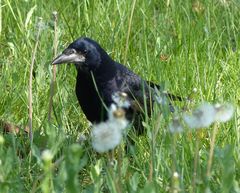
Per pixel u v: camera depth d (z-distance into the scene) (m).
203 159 8.67
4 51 13.38
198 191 7.21
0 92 11.23
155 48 12.95
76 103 11.47
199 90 11.20
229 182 6.57
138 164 8.60
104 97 10.54
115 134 5.87
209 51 12.48
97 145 5.88
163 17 14.34
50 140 7.25
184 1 14.63
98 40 13.38
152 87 11.32
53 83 10.08
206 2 14.62
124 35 13.36
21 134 9.84
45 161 6.12
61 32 13.27
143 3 14.34
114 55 12.91
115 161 8.12
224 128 9.58
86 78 10.61
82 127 11.01
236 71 12.12
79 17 13.81
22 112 11.12
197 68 11.40
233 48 13.65
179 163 8.56
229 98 11.02
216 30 13.60
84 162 6.98
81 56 10.48
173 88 11.67
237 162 8.29
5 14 14.01
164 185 7.95
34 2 14.14
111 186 7.09
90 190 7.91
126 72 10.82
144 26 13.38
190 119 6.16
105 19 13.80
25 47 12.77
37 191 8.39
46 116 10.84
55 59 10.44
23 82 11.77
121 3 14.19
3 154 7.65
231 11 14.62
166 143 8.16
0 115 11.03
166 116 7.78
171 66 12.11
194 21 14.17
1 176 6.96
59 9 14.22
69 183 5.88
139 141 9.80
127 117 10.29
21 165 9.01
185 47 12.77
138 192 7.47
